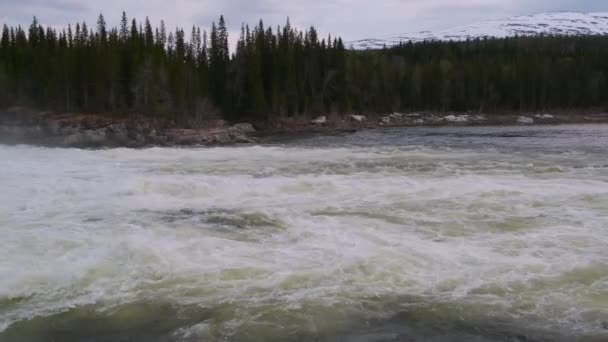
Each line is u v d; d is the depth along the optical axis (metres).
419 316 6.40
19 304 6.75
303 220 10.78
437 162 20.56
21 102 52.28
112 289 7.18
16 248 8.80
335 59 73.44
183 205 12.38
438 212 11.34
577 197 12.60
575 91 87.31
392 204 12.18
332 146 31.81
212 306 6.68
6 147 32.03
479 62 92.44
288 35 75.31
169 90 54.09
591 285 7.18
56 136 41.47
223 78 66.69
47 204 12.45
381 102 82.50
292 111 66.69
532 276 7.50
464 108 87.25
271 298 6.87
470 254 8.45
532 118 76.94
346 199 12.82
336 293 7.00
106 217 11.17
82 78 53.56
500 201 12.28
